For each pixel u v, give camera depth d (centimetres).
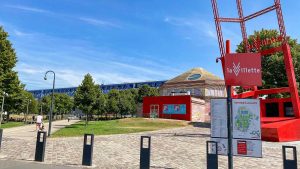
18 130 3284
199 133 2658
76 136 2423
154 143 1900
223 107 944
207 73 7125
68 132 2758
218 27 2723
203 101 5556
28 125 4559
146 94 8656
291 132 2280
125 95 8350
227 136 929
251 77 886
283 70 3566
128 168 1127
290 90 2450
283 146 907
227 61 910
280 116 2839
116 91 8119
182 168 1154
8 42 4072
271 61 3619
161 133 2648
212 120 954
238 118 914
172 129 3155
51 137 2353
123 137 2264
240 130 906
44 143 1244
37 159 1235
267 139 2295
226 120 935
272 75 3622
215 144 972
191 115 4891
